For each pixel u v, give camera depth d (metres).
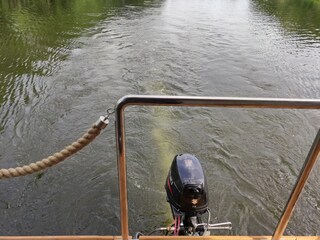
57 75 9.15
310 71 10.40
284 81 9.59
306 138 6.61
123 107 1.46
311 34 14.75
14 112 7.16
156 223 4.50
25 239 2.09
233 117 7.23
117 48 11.59
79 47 11.57
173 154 5.95
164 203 4.83
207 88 8.96
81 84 8.66
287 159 5.95
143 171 5.49
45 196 4.95
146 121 6.94
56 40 12.25
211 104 1.46
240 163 5.79
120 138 1.55
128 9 17.97
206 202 3.09
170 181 3.28
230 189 5.16
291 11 20.03
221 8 20.25
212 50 11.99
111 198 4.93
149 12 17.59
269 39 13.76
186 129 6.73
